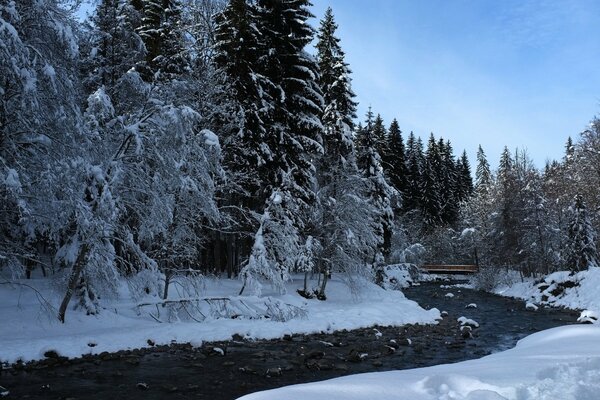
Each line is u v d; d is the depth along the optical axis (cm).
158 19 2612
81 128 1532
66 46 1491
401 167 5544
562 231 4428
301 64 2806
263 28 2636
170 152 1808
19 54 1303
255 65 2577
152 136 1792
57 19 1509
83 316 1739
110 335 1600
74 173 1490
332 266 2817
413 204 6756
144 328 1739
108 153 1753
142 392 1157
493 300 3750
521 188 4797
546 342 1395
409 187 6494
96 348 1502
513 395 616
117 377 1278
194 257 2116
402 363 1561
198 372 1355
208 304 2112
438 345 1898
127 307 1969
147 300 2045
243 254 2980
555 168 5547
